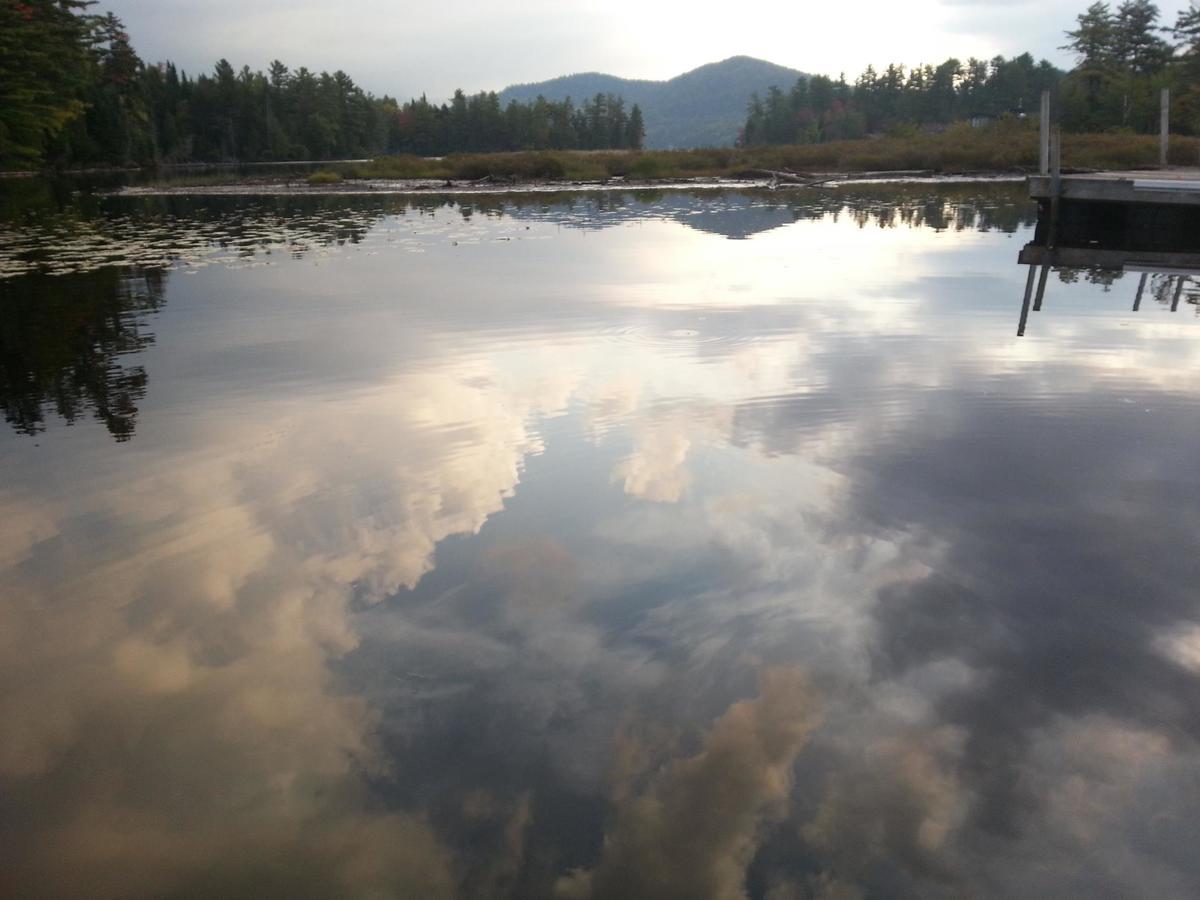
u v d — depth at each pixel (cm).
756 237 1352
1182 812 193
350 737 217
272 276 1002
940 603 272
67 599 284
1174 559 299
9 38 4088
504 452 405
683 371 541
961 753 211
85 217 1933
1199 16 4247
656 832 188
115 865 182
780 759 209
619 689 234
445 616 268
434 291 865
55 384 546
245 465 393
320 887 176
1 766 210
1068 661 245
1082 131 4331
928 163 3422
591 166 3538
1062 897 173
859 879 176
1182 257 1097
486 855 183
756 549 307
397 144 10219
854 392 489
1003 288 850
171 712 228
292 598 280
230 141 7988
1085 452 397
